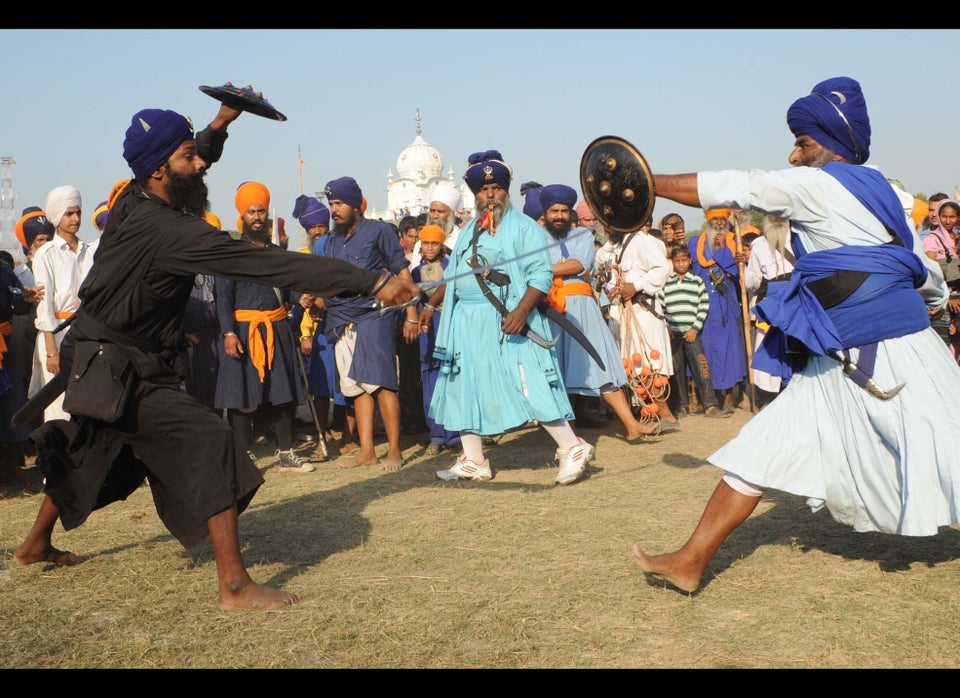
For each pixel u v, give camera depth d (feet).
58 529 16.85
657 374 27.17
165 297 12.39
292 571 14.01
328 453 25.07
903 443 11.82
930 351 12.07
